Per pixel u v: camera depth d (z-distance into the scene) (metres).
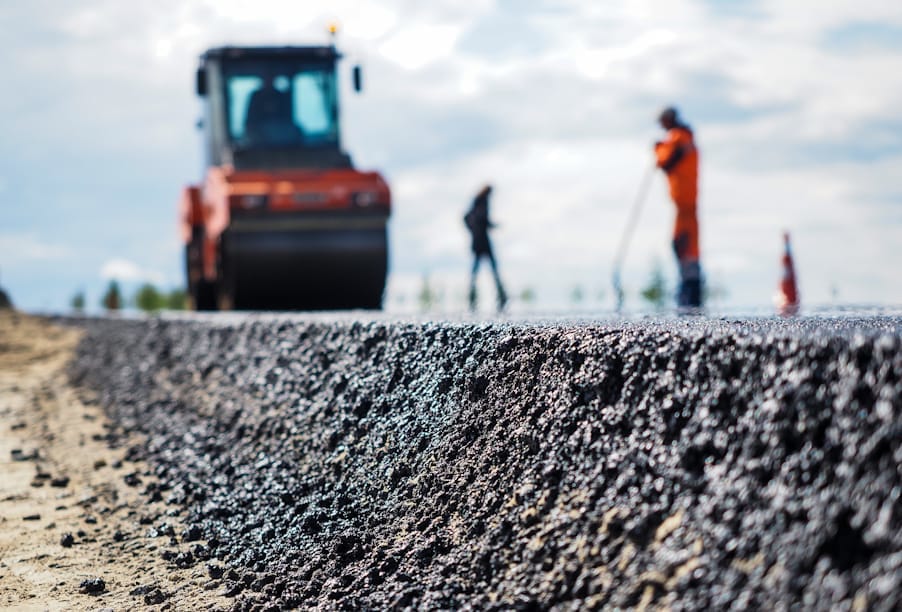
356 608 3.10
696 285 9.83
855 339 2.20
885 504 1.93
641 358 2.85
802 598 1.95
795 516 2.09
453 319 5.08
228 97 11.72
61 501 5.39
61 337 14.67
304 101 11.87
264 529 4.15
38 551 4.43
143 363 9.49
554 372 3.28
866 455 2.03
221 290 12.03
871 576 1.86
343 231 10.91
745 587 2.08
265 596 3.46
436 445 3.74
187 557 4.10
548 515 2.87
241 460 5.23
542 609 2.60
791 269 11.02
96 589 3.83
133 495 5.36
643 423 2.72
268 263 10.84
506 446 3.29
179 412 7.09
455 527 3.26
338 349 5.23
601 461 2.79
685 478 2.46
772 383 2.36
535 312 7.74
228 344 7.54
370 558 3.45
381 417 4.30
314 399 5.09
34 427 7.82
